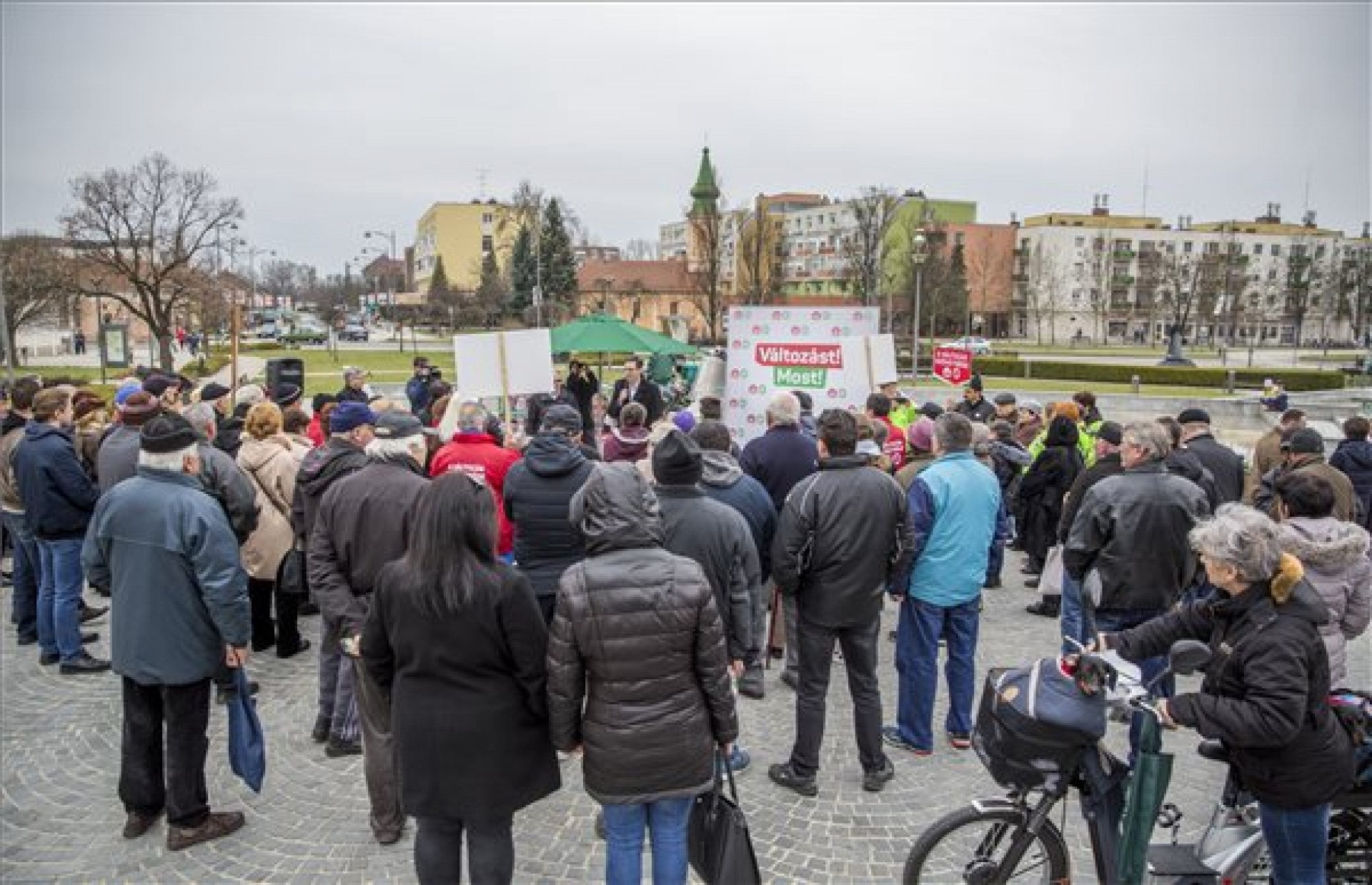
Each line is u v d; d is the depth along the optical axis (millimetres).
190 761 4129
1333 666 4094
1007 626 7609
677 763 3000
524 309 64688
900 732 5289
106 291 46969
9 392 8375
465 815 2980
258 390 8188
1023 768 3199
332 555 4176
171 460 3975
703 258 70500
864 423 6070
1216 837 3520
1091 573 4953
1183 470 6723
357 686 4133
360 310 101562
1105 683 3121
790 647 6230
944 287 69188
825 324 9555
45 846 4160
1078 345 91438
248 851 4137
